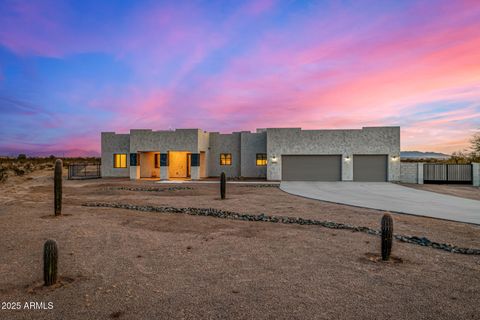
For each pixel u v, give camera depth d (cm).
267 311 371
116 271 509
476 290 435
